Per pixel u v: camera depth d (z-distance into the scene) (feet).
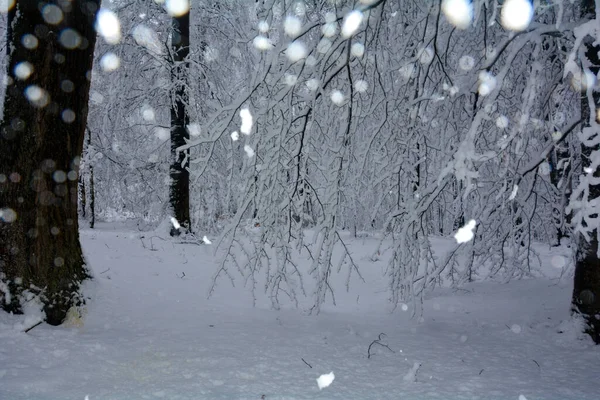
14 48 16.72
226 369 13.62
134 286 23.58
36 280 16.55
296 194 19.72
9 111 16.71
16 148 16.61
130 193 59.26
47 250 16.97
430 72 20.52
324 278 20.15
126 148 51.96
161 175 52.54
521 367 14.79
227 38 46.37
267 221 19.71
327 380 9.91
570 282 27.91
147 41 43.52
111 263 27.27
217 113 18.66
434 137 22.75
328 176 19.62
